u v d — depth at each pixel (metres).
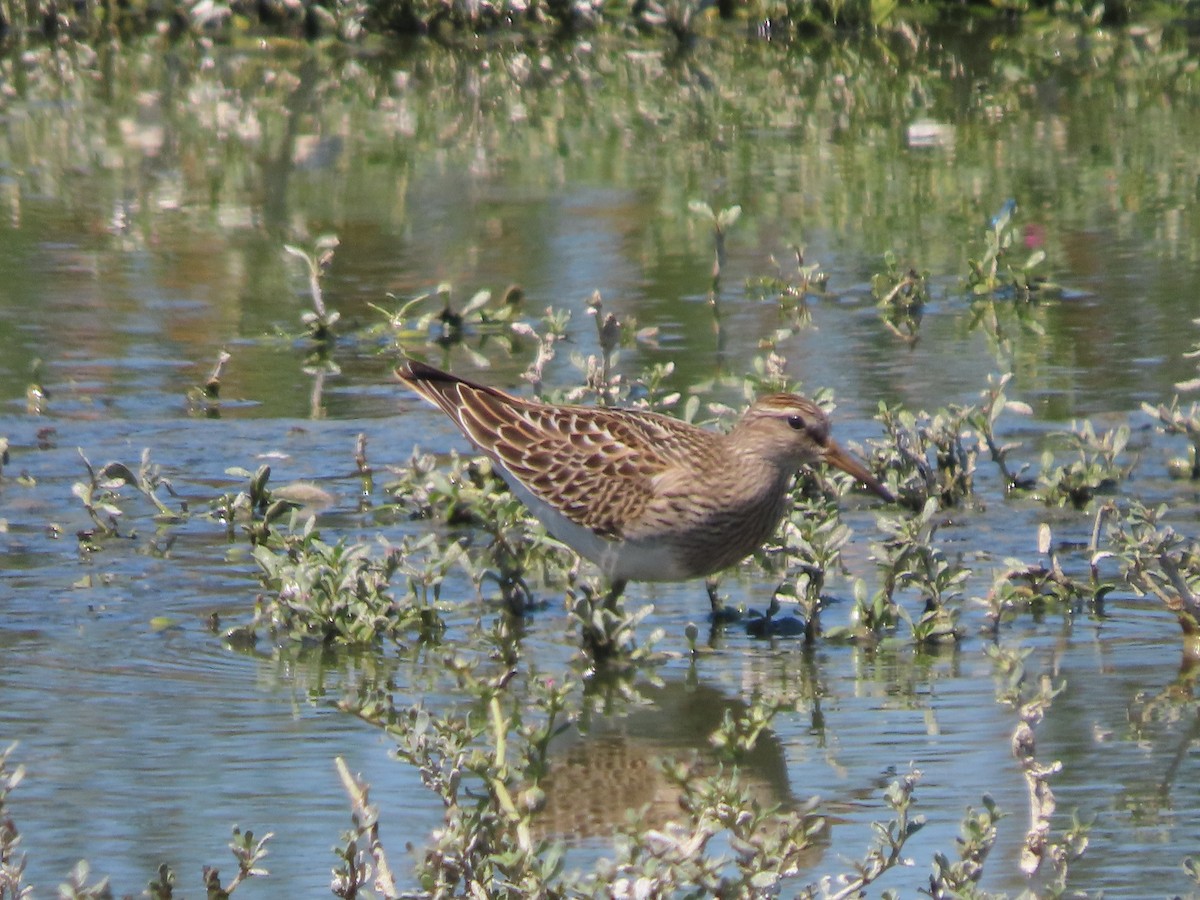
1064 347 16.62
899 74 28.34
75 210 21.38
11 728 9.52
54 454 14.12
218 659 10.55
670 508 11.01
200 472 13.81
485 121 25.92
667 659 10.65
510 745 9.41
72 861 8.12
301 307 18.02
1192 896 7.60
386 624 10.97
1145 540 10.98
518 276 19.02
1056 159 23.53
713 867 6.81
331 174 23.17
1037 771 7.37
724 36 30.80
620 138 24.98
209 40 30.80
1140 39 30.06
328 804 8.68
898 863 7.61
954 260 19.53
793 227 20.78
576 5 31.02
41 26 31.28
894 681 10.27
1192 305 17.75
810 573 11.08
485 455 12.75
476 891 6.95
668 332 17.12
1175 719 9.61
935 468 13.74
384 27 30.97
